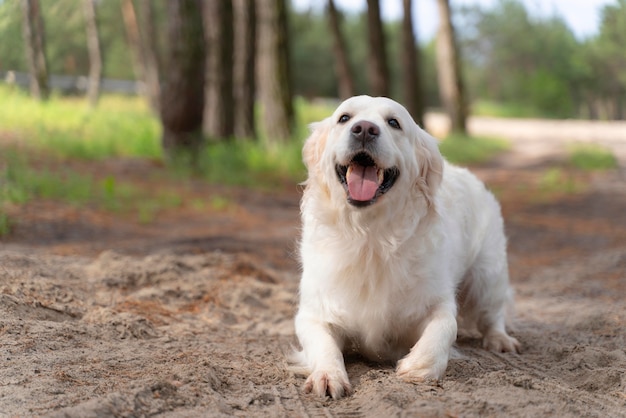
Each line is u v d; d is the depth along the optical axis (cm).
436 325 416
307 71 5500
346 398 367
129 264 645
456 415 321
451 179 521
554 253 950
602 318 566
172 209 1116
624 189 1599
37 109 1847
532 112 5694
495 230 536
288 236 973
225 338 496
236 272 682
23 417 304
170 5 1541
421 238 432
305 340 421
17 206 929
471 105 5544
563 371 429
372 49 2111
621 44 2398
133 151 1628
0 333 422
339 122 436
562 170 1991
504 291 529
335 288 430
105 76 3762
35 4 1582
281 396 365
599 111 5169
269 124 1900
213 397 347
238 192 1377
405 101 2666
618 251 872
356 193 405
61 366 379
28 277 552
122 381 358
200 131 1578
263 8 1884
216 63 1808
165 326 507
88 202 1047
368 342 439
